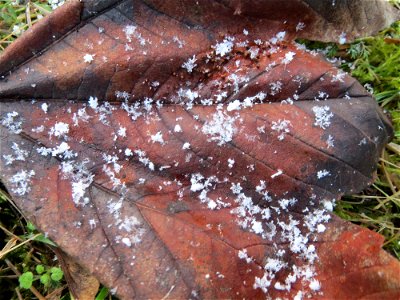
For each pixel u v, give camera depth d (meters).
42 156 0.10
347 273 0.10
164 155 0.10
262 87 0.11
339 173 0.11
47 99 0.10
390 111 0.13
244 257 0.10
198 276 0.10
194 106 0.11
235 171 0.10
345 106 0.11
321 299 0.10
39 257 0.12
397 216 0.12
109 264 0.09
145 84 0.10
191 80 0.11
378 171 0.13
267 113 0.11
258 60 0.11
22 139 0.10
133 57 0.10
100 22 0.10
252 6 0.11
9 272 0.12
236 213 0.10
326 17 0.11
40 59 0.10
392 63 0.13
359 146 0.11
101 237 0.10
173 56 0.11
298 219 0.11
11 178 0.10
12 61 0.10
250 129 0.11
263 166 0.11
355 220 0.12
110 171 0.10
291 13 0.11
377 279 0.10
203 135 0.10
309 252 0.10
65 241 0.09
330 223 0.10
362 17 0.12
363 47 0.13
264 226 0.10
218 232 0.10
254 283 0.10
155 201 0.10
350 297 0.10
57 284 0.11
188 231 0.10
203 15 0.11
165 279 0.09
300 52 0.11
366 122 0.11
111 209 0.10
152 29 0.10
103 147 0.10
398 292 0.10
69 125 0.10
